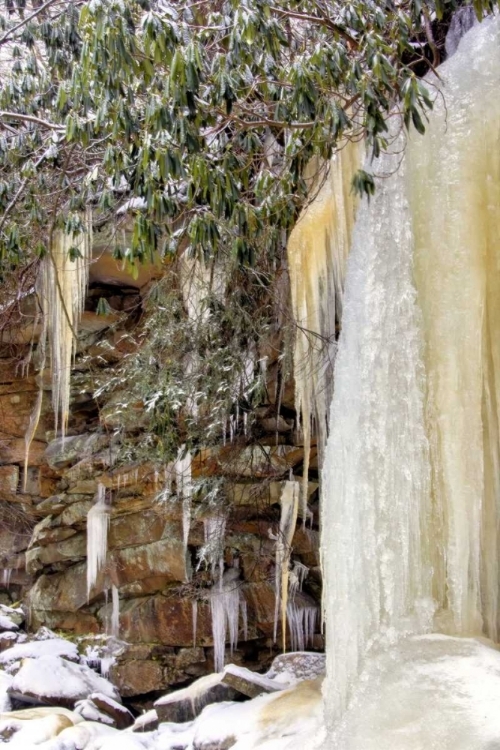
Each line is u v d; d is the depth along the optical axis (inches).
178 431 296.5
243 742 192.7
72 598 355.6
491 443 158.1
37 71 239.1
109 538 341.7
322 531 174.6
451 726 122.3
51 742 232.5
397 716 131.3
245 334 283.3
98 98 168.6
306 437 242.8
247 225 211.5
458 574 149.6
